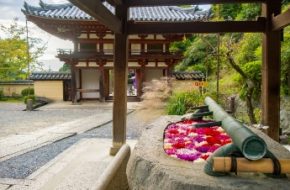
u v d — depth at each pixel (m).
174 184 1.57
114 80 5.13
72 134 8.13
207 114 3.44
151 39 16.42
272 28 4.55
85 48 16.52
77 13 14.94
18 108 16.08
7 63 23.52
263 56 4.88
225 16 17.41
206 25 4.91
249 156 1.51
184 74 17.03
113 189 2.34
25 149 6.29
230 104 9.49
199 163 1.88
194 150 2.17
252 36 10.10
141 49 16.50
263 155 1.51
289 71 8.11
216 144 2.29
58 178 4.22
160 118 4.35
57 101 18.83
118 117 5.20
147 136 2.90
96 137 7.70
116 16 4.96
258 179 1.57
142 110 9.45
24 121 11.20
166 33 4.99
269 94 4.69
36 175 4.43
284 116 8.06
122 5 4.97
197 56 19.03
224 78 12.34
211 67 16.77
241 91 9.20
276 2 4.63
